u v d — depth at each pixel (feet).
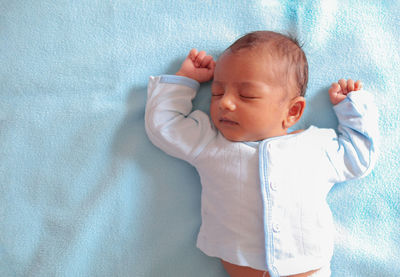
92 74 4.08
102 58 4.08
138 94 4.10
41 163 4.01
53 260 3.93
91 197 4.00
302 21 4.18
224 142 3.69
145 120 3.88
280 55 3.48
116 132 4.06
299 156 3.60
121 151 4.05
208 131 3.80
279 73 3.45
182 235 4.07
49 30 4.08
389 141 4.12
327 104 4.11
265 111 3.47
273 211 3.46
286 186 3.51
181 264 4.05
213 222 3.72
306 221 3.53
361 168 3.78
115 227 4.00
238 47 3.51
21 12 4.08
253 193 3.52
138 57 4.10
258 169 3.54
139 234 4.03
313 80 4.14
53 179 4.00
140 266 4.00
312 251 3.53
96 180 4.02
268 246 3.43
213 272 4.06
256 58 3.43
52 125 4.03
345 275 4.01
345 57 4.17
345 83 4.03
